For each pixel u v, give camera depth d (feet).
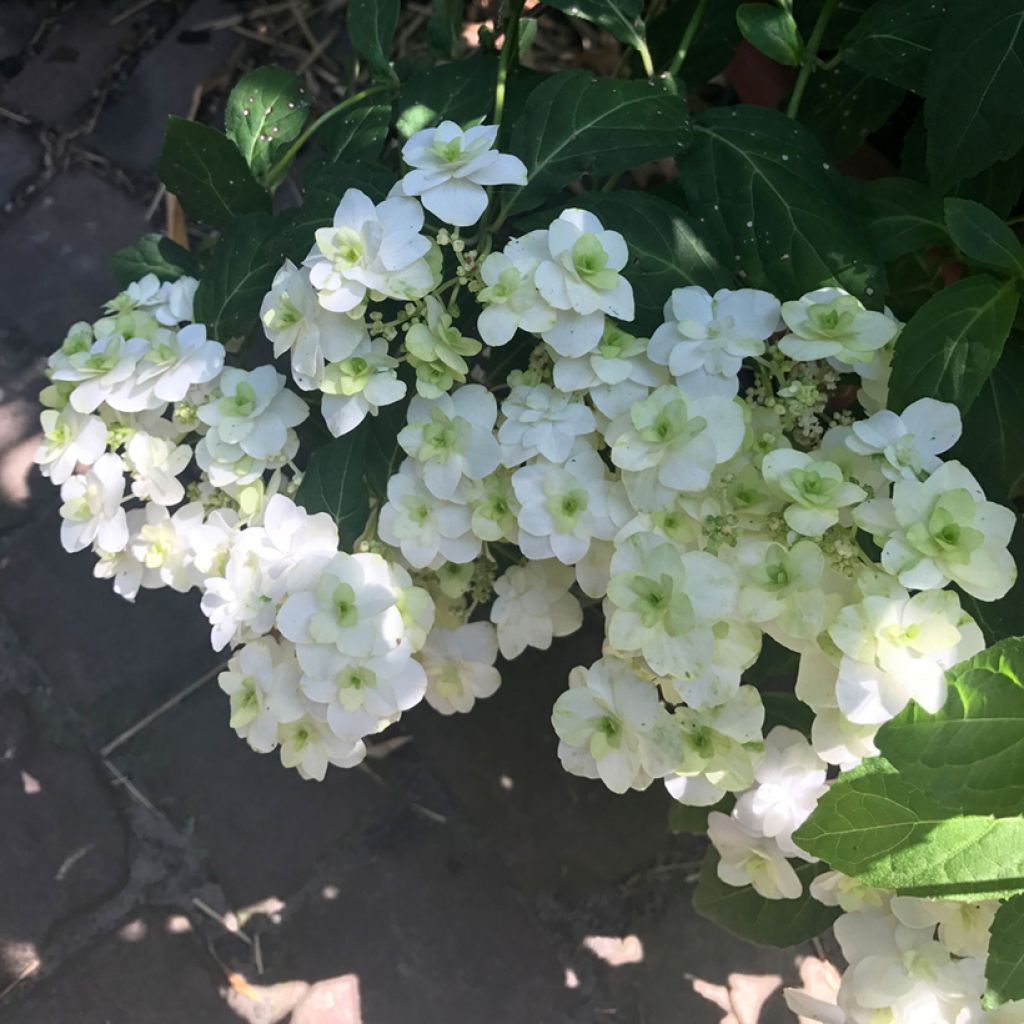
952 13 1.33
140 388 1.35
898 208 1.46
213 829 2.06
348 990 1.96
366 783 2.09
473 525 1.27
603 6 1.52
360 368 1.25
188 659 2.18
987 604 1.21
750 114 1.43
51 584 2.22
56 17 2.68
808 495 1.14
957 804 1.02
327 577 1.22
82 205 2.51
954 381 1.24
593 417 1.24
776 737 1.28
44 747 2.11
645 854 2.02
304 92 1.70
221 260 1.44
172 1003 1.96
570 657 2.13
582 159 1.36
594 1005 1.94
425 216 1.38
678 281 1.32
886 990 1.25
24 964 1.98
